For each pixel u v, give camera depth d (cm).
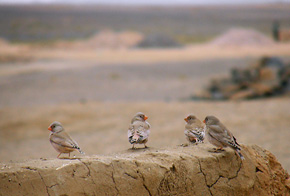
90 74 5116
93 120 2800
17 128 2659
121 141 2238
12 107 3331
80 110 3133
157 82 4525
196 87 4091
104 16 19712
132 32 12862
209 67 5406
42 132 2559
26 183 686
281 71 3753
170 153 836
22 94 3969
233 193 844
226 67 5319
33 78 4875
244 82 3647
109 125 2636
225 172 852
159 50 8456
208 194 822
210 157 843
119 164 762
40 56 7425
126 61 6319
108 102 3447
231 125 2442
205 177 827
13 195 673
